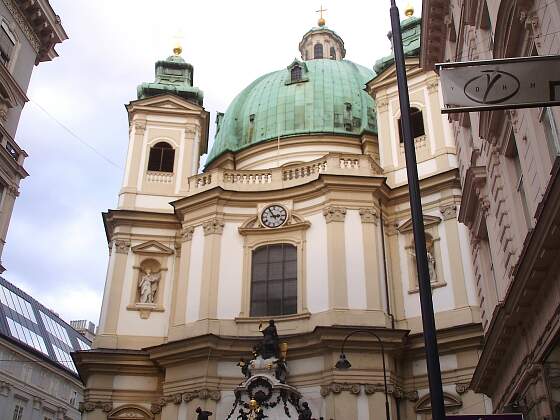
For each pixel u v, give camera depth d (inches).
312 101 1649.9
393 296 1218.6
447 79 383.2
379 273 1200.8
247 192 1317.7
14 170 1006.4
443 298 1159.6
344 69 1784.0
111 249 1378.0
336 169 1314.0
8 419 1902.1
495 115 657.0
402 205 1300.4
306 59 2170.3
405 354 1142.3
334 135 1563.7
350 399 1057.5
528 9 510.9
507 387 732.0
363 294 1164.5
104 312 1284.4
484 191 794.2
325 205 1264.8
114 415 1191.6
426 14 958.4
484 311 884.0
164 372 1220.5
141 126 1514.5
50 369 2165.4
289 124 1616.6
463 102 376.2
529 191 578.2
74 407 2313.0
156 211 1385.3
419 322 1174.3
